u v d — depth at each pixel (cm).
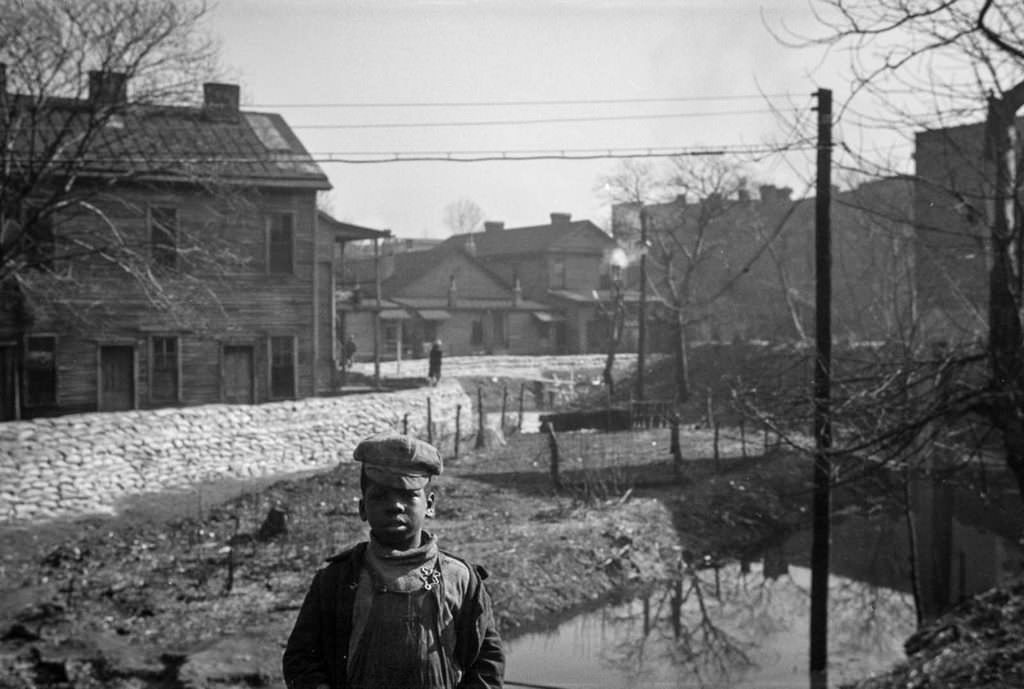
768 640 1561
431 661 316
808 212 5597
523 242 7038
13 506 2319
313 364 3450
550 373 5191
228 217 3203
